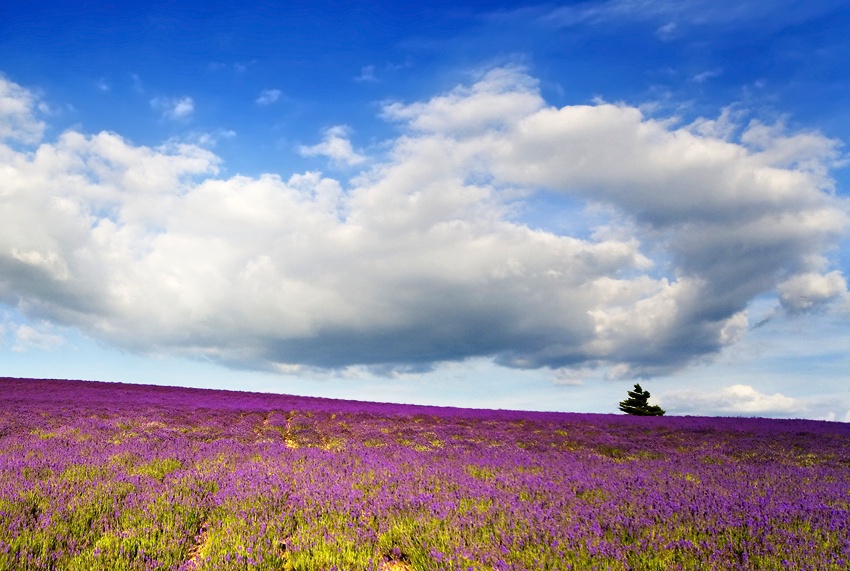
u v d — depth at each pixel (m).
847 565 4.56
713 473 10.73
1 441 11.95
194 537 5.54
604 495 7.54
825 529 5.66
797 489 8.60
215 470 8.97
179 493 7.00
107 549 4.74
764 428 23.33
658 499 6.98
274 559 4.77
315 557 4.80
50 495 6.43
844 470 12.08
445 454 13.26
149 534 5.23
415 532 5.43
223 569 4.48
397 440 17.05
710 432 22.23
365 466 10.20
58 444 11.70
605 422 25.92
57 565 4.38
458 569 4.36
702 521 5.76
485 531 5.46
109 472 8.40
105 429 15.52
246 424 20.30
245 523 5.71
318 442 16.48
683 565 4.49
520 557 4.72
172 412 22.58
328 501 6.72
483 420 26.19
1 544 4.46
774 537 5.25
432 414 28.19
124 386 37.38
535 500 7.12
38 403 22.95
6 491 6.46
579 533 5.25
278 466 9.59
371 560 4.68
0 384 32.00
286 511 6.33
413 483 8.22
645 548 4.93
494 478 9.08
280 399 35.59
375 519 6.10
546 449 15.98
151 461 9.87
